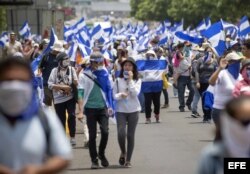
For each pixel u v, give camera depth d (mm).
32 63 26156
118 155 20688
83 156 20500
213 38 29016
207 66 28781
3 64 7762
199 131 26062
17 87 7684
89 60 18203
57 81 21438
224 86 17234
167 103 35344
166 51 49906
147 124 28531
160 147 22062
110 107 18234
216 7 105312
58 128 8008
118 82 18234
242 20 46031
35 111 7949
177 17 144500
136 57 28875
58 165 7859
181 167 18406
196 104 30703
